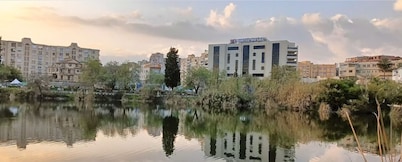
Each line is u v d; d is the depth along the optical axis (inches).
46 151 890.1
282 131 1396.4
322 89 2277.3
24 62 6146.7
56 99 3147.1
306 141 1154.7
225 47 5226.4
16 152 866.8
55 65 5187.0
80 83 3619.6
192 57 7062.0
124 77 3713.1
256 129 1451.8
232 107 2664.9
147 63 7721.5
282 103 2497.5
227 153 951.6
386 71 4128.9
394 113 1818.4
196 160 864.3
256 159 888.3
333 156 919.0
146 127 1455.5
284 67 3235.7
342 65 5201.8
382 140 165.5
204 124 1616.6
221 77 3690.9
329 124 1658.5
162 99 3164.4
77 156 848.9
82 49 6756.9
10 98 2997.0
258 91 2662.4
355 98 2186.3
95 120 1654.8
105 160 821.9
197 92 3565.5
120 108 2504.9
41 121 1515.7
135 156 877.8
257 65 4940.9
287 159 891.4
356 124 1680.6
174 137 1201.4
